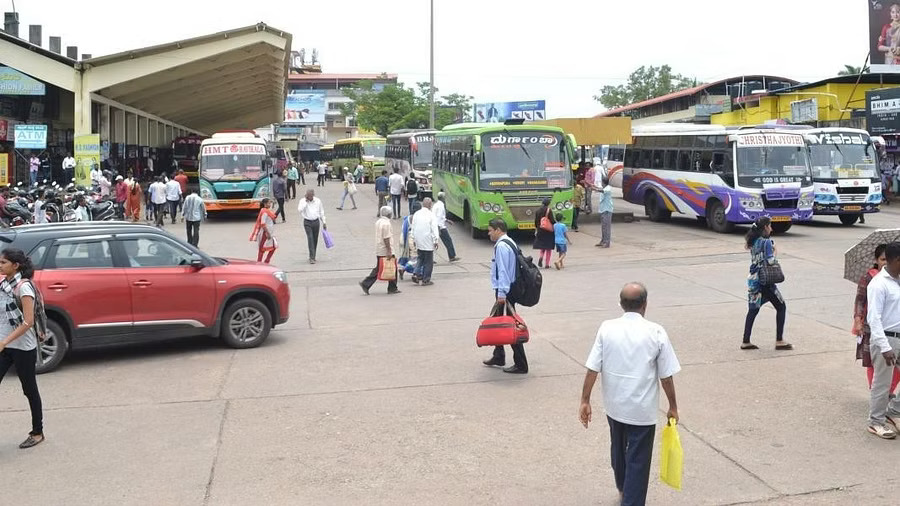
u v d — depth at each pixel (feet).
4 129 101.40
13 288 22.84
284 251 70.54
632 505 16.98
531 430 24.17
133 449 22.95
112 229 33.76
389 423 25.00
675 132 87.56
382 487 20.02
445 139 92.22
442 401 27.25
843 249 64.44
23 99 110.63
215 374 31.32
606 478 20.49
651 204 92.38
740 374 29.91
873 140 86.48
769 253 32.68
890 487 19.69
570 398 27.40
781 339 33.37
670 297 46.29
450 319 41.52
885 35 132.05
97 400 27.99
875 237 24.94
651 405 17.06
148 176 149.89
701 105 194.90
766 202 74.49
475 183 71.92
